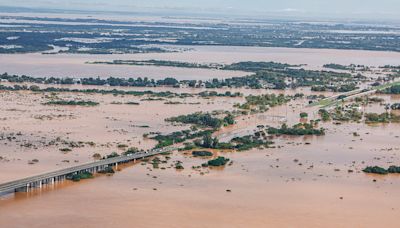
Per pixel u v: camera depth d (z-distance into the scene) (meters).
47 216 195.12
